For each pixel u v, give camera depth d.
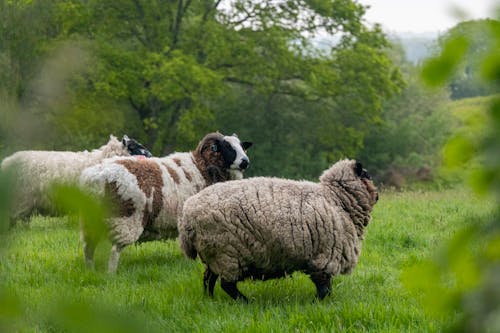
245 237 6.83
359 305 6.50
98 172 8.47
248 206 6.84
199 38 31.41
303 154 37.38
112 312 1.11
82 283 8.09
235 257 6.90
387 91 32.06
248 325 6.01
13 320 1.14
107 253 9.28
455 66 1.04
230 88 31.31
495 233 1.05
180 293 7.50
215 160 9.80
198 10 32.84
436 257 1.12
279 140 37.47
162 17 31.41
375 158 43.59
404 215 13.92
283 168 36.78
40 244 10.85
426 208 14.91
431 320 5.84
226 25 31.77
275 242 6.82
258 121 37.16
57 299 1.12
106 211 1.24
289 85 33.53
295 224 6.85
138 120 31.98
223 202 6.89
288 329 5.94
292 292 7.59
